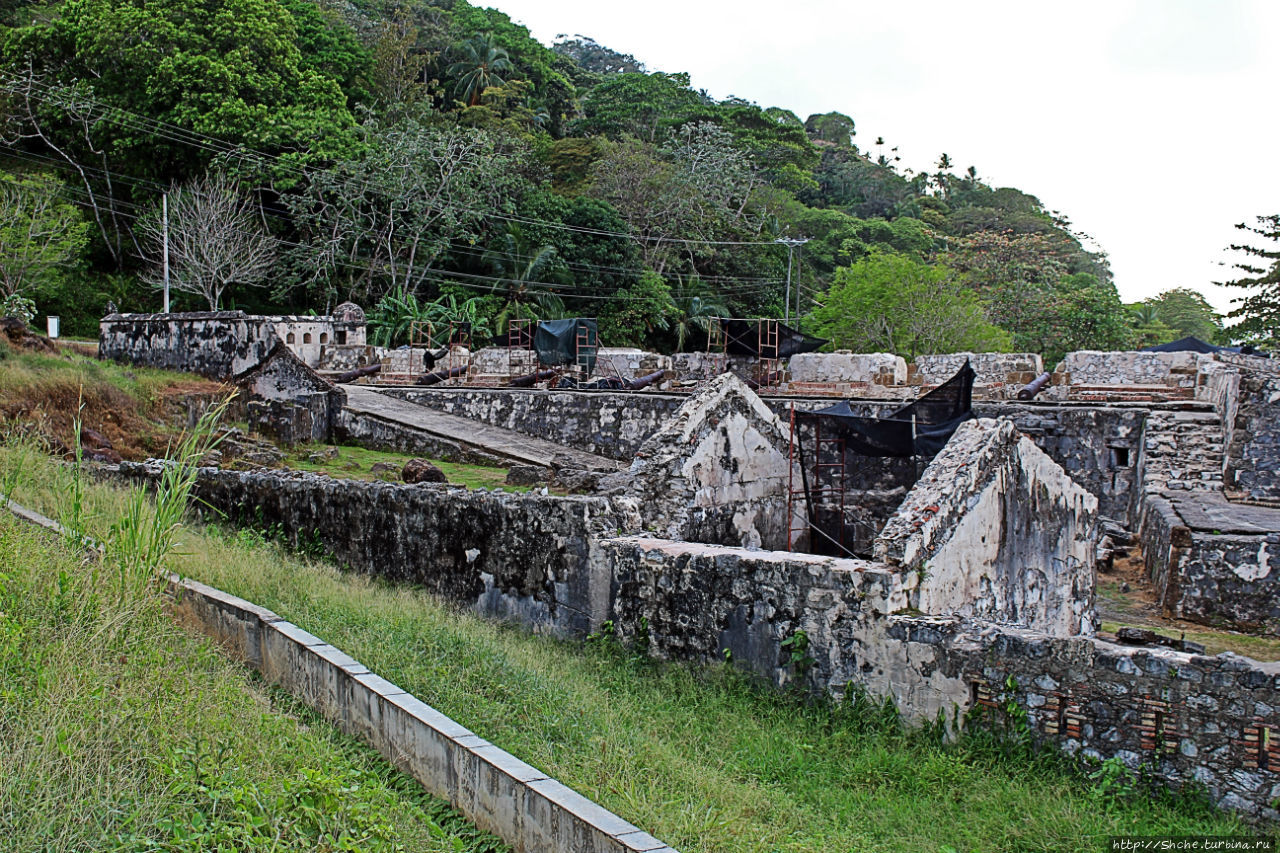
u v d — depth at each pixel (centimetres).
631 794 607
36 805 470
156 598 741
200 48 4088
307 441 1898
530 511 1064
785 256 5938
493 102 5997
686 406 1145
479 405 2158
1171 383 1925
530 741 677
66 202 3866
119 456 1609
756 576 889
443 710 696
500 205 4738
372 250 4428
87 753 519
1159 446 1623
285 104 4278
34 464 1184
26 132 4091
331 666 672
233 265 3803
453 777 568
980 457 931
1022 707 742
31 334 1927
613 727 744
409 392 2269
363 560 1225
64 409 1683
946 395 1479
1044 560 1073
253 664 754
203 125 3944
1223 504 1466
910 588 826
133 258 4178
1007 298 4694
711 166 5634
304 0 5503
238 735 568
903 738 778
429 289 4600
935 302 3906
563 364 2527
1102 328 4447
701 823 584
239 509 1342
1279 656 1145
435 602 1107
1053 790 695
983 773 725
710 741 786
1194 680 680
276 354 2056
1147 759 691
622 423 1975
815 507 1314
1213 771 670
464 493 1141
